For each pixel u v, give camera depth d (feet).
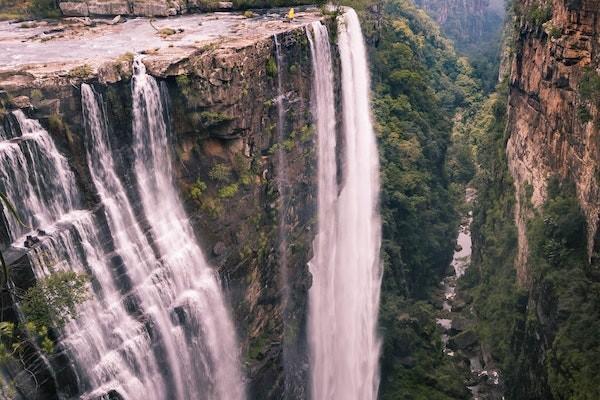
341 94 173.17
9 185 91.04
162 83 114.32
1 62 114.11
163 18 169.58
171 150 118.62
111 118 108.78
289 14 160.56
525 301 174.40
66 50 126.72
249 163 127.85
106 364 97.09
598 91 139.44
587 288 139.85
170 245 114.11
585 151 147.54
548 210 159.63
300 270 148.97
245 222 128.77
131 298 104.63
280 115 138.51
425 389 172.24
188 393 114.73
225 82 118.01
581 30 156.04
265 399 134.31
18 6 169.68
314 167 154.71
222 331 123.24
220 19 166.40
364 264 189.37
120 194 109.29
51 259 92.22
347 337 176.76
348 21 180.14
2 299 84.38
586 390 122.93
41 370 88.22
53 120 100.68
